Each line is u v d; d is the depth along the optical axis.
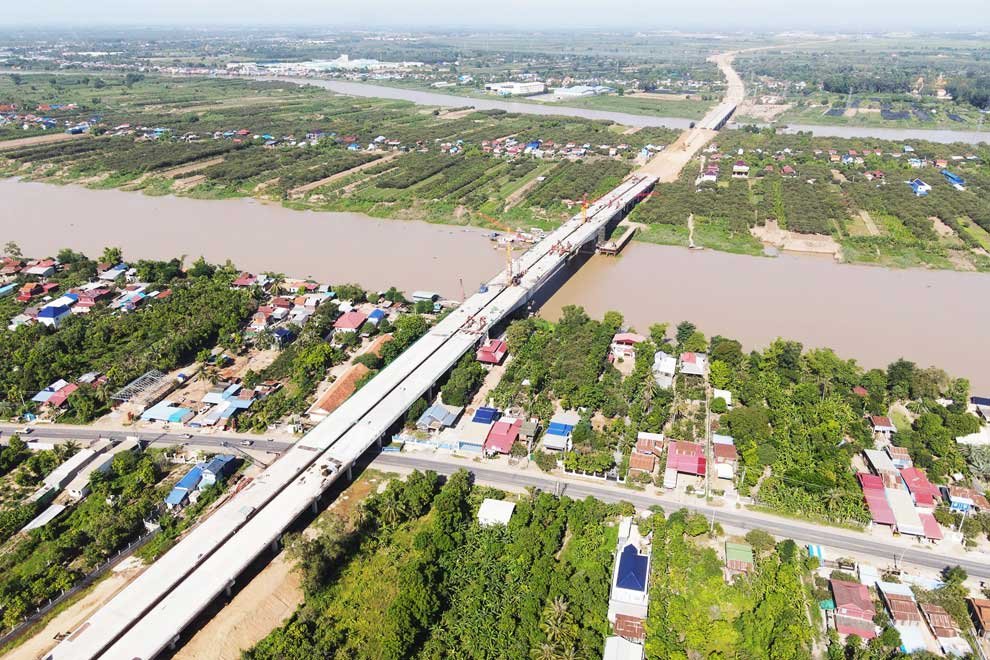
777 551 118.44
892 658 98.50
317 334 195.12
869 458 143.12
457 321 196.62
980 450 143.50
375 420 150.25
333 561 116.88
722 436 150.75
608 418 159.25
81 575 114.50
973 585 113.19
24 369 173.38
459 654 101.38
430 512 130.12
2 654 101.19
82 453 144.12
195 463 143.62
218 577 109.19
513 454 145.38
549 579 111.00
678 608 107.19
